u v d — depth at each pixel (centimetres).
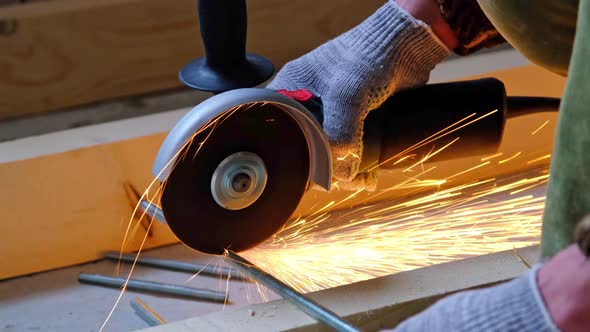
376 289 138
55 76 245
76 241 189
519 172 217
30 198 181
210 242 137
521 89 210
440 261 174
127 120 194
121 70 249
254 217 138
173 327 132
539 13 116
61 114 256
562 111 102
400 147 146
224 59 146
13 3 258
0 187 178
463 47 147
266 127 133
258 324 131
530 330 86
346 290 139
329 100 141
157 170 125
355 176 147
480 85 148
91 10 239
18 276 187
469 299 94
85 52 244
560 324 84
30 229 183
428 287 138
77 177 183
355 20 258
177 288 176
